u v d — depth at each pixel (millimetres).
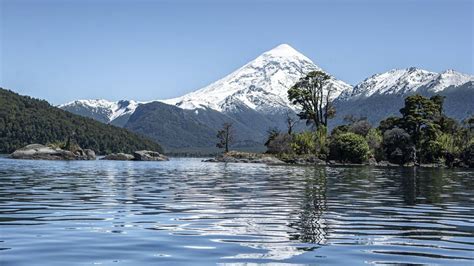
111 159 125500
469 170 72438
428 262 10398
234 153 119625
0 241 12336
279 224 15172
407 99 111375
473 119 117625
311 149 106125
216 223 15336
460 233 13875
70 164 78062
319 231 13977
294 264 10148
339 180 38812
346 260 10508
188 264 10109
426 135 107062
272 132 128000
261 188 29672
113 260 10430
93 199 22422
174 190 27891
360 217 16891
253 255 10906
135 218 16359
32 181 34844
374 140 105125
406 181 38781
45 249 11438
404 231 14133
